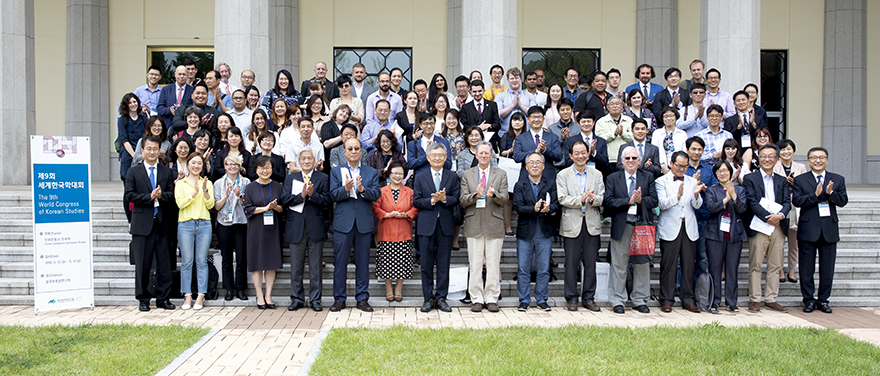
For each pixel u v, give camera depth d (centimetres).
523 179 741
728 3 1094
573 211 734
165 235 714
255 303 741
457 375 472
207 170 772
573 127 848
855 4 1569
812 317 714
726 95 950
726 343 567
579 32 1559
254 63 1087
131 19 1558
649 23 1546
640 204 722
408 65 1560
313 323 657
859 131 1573
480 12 1062
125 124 880
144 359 507
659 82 1544
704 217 738
